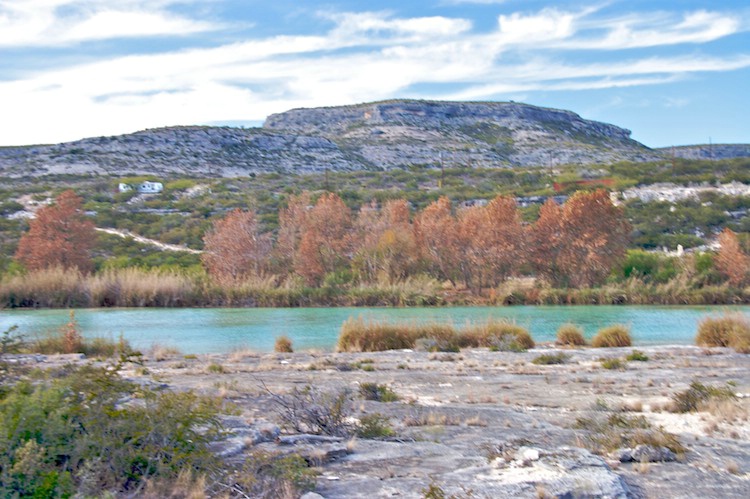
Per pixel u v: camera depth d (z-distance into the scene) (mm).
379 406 13969
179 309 44406
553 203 54750
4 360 11898
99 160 127875
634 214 79000
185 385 15875
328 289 48000
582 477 8352
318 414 11281
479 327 27188
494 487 8156
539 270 53688
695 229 75062
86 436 7957
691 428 11812
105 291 46094
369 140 178625
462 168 121875
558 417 12914
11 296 44531
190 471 7879
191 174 129500
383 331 26391
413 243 54125
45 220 53062
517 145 182000
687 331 32688
